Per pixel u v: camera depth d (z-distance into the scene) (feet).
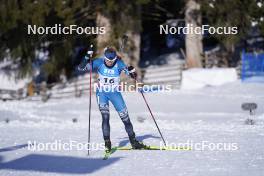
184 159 75.41
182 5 282.15
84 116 160.76
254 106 132.57
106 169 69.51
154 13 302.04
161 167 69.87
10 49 261.24
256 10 240.53
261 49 293.23
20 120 151.43
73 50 273.95
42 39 258.16
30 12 238.89
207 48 312.71
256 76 226.17
